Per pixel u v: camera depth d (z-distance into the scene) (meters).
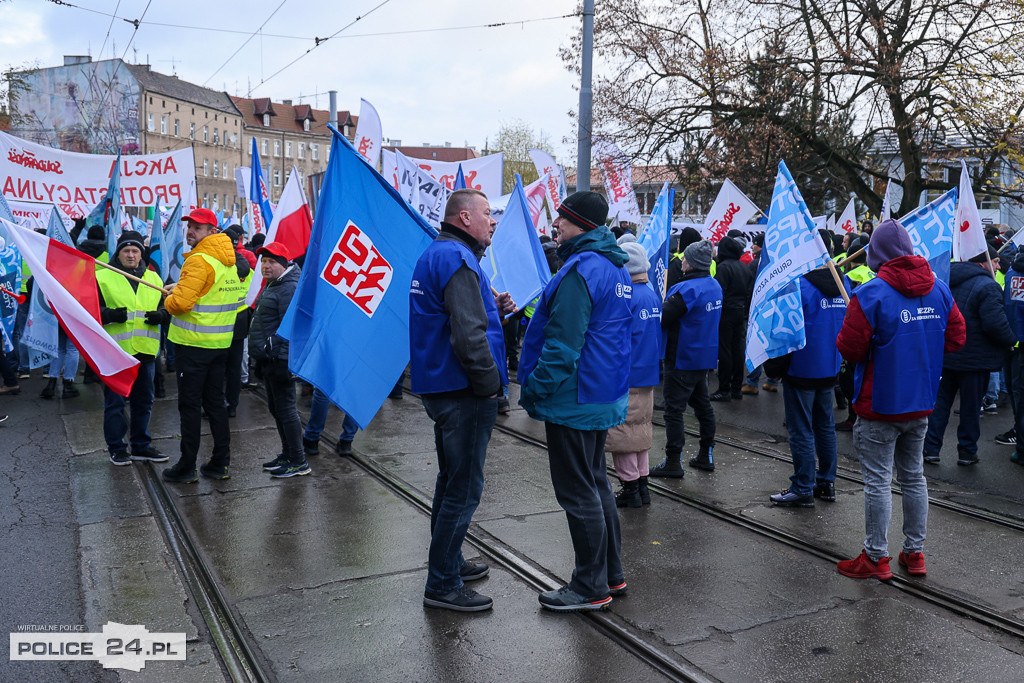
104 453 7.38
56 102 66.69
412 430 8.37
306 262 4.91
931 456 7.21
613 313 4.12
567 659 3.77
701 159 22.59
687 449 7.73
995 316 6.76
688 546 5.18
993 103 18.23
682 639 3.95
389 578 4.68
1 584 4.59
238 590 4.52
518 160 65.44
